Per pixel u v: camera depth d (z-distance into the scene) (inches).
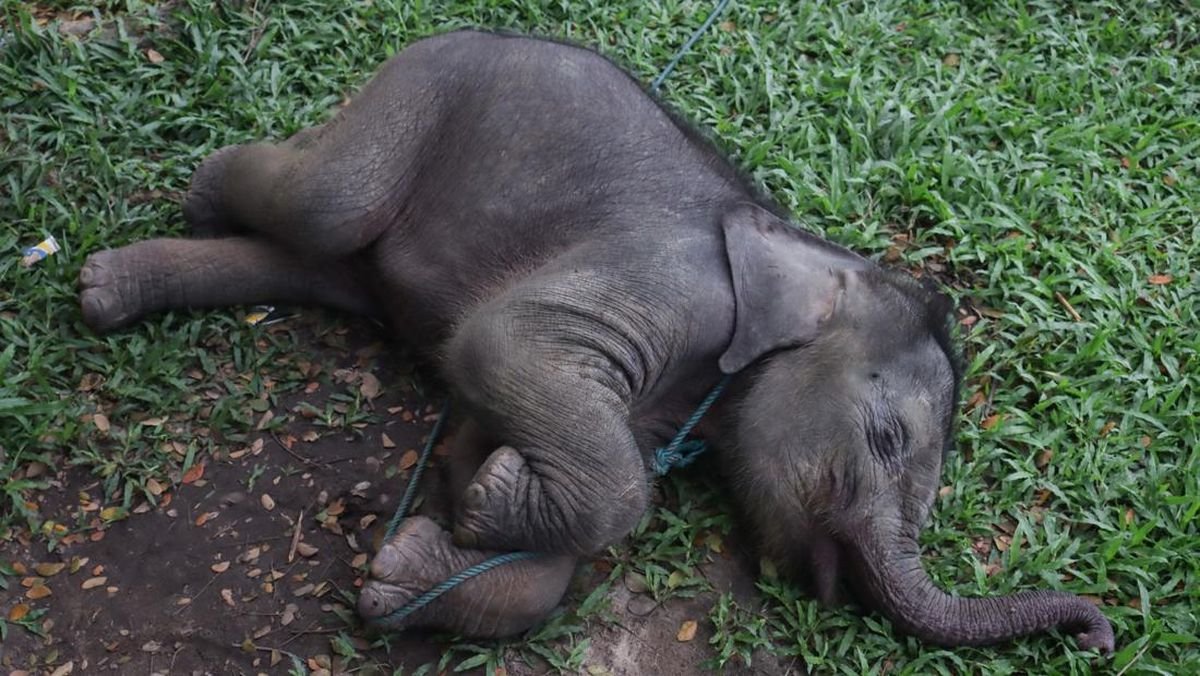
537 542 75.9
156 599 78.5
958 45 123.0
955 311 90.9
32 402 84.3
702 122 109.8
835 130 111.3
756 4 121.9
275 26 111.5
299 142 91.1
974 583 84.9
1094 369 97.7
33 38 105.3
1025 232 105.5
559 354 77.3
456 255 85.3
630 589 82.3
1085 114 118.1
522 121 84.5
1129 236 106.7
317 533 82.2
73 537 80.7
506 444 77.3
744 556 85.1
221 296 91.6
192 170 100.9
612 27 117.3
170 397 87.4
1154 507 89.7
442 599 75.5
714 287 80.7
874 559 81.2
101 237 94.7
